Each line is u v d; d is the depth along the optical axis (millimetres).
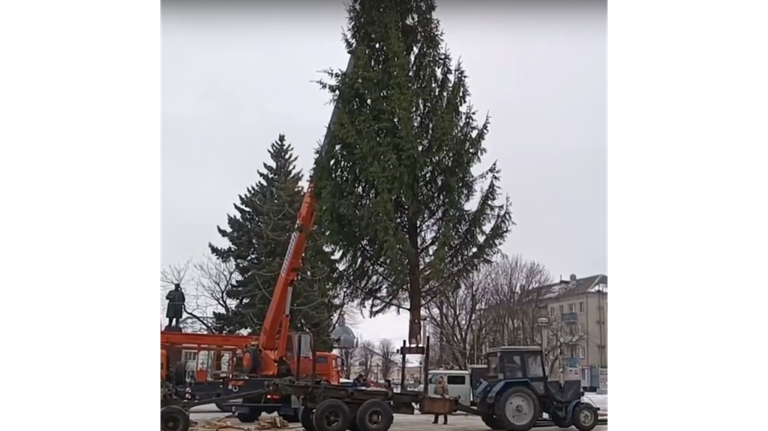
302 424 14891
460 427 15695
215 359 17797
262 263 36188
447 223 19969
